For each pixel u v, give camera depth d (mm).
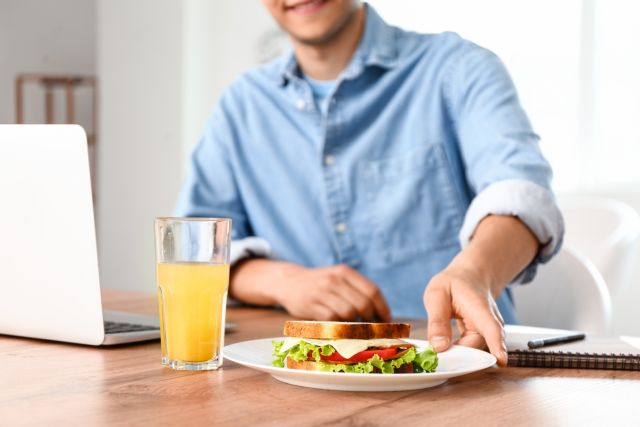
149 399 692
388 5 3559
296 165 1786
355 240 1751
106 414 638
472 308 922
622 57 3076
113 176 4391
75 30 4887
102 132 4418
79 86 4805
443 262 1727
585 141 3148
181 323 821
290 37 1722
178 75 4145
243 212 1855
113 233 4410
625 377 824
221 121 1843
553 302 1583
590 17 3129
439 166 1708
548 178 1373
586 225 1983
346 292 1265
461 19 3393
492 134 1534
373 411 659
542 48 3230
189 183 1818
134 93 4309
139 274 4336
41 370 820
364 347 752
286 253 1790
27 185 926
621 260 1889
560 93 3199
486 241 1153
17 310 989
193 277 817
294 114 1785
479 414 658
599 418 652
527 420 642
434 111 1708
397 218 1723
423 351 771
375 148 1735
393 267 1741
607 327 1520
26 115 4973
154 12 4223
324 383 728
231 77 4051
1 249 973
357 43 1734
